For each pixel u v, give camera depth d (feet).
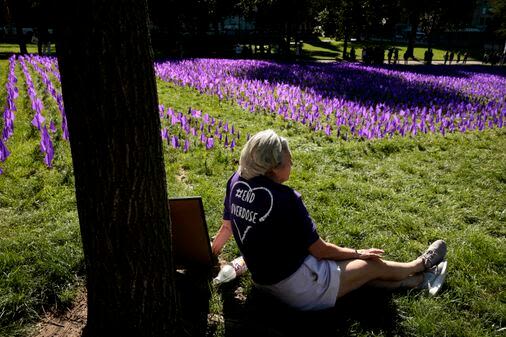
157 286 7.73
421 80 66.23
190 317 9.35
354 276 8.94
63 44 6.03
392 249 12.84
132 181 6.71
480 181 19.34
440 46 218.59
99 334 8.04
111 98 6.16
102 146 6.40
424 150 25.29
